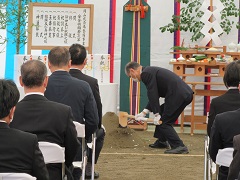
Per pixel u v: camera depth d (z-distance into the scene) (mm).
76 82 7359
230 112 6160
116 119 13211
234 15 15500
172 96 11703
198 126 14953
